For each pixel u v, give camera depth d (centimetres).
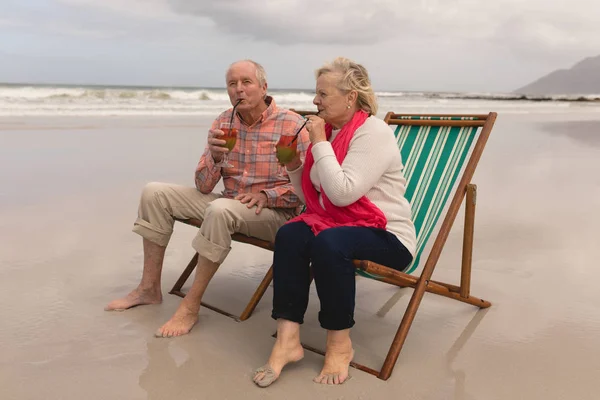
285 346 221
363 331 267
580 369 230
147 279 286
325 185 223
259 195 268
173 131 1059
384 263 231
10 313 271
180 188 283
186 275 306
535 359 239
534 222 459
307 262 222
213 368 225
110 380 213
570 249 389
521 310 290
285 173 282
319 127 231
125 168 662
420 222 276
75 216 453
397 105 2781
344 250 212
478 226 446
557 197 554
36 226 420
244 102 267
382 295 317
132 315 275
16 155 717
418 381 220
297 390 211
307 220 229
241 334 259
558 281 330
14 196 511
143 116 1417
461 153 281
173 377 217
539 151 908
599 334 263
